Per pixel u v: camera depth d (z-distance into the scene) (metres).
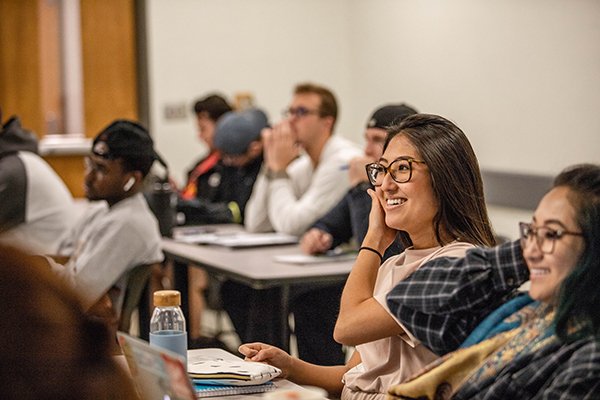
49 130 8.42
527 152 6.62
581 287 1.86
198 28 8.68
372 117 4.31
